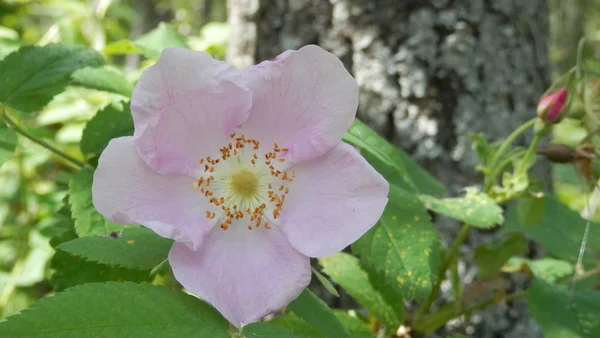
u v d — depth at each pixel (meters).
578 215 0.28
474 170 0.31
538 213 0.25
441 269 0.25
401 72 0.31
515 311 0.31
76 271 0.22
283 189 0.20
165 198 0.19
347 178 0.19
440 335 0.30
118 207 0.18
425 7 0.31
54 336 0.17
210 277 0.18
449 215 0.22
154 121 0.18
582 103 0.23
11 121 0.22
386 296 0.24
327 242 0.19
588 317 0.23
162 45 0.27
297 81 0.19
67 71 0.22
